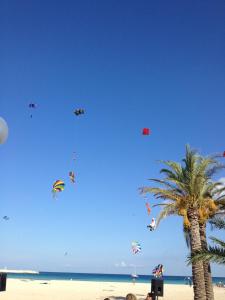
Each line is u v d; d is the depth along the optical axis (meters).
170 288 62.31
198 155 23.58
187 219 22.83
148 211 24.58
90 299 34.91
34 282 63.25
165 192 23.42
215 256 12.48
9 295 34.28
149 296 20.98
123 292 46.25
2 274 15.30
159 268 30.52
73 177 27.02
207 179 24.08
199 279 21.48
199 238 22.28
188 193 23.19
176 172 23.88
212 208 23.59
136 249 36.19
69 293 40.59
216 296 42.97
